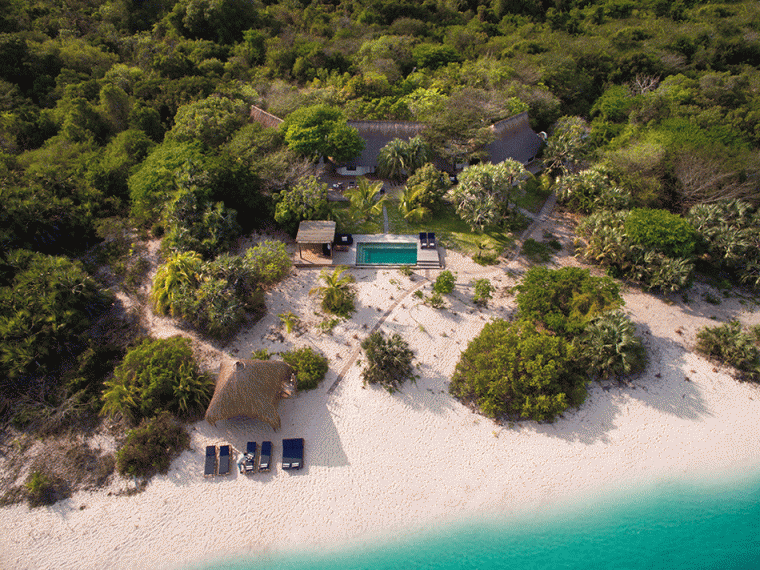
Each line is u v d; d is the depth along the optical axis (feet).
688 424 102.68
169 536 85.15
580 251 139.54
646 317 123.75
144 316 120.67
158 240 139.13
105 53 206.18
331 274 131.23
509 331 110.52
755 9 288.71
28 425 99.35
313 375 105.50
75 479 91.81
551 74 204.33
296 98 175.32
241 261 119.34
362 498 90.58
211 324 114.42
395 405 104.27
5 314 107.55
